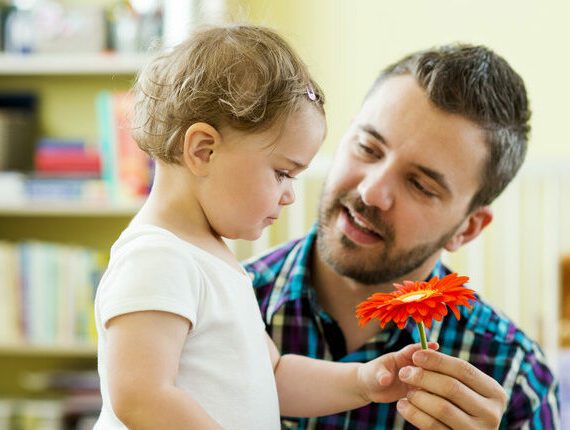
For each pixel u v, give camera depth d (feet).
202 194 3.01
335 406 3.34
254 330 3.06
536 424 4.03
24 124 8.13
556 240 7.25
